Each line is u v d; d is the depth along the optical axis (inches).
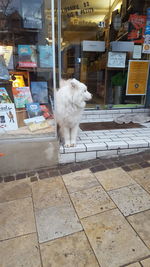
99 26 168.1
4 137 102.7
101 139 127.1
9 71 109.0
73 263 57.1
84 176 101.0
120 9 167.3
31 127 109.3
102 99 184.7
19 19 104.0
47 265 56.7
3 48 106.3
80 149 113.5
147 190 88.6
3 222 72.8
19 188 93.0
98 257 58.7
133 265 56.0
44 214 76.2
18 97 110.7
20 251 61.4
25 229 69.6
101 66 177.2
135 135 135.0
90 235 66.3
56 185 94.2
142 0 163.3
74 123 110.8
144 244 62.5
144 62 175.9
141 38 170.9
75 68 172.6
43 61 105.9
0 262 58.0
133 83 179.9
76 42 167.5
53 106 107.8
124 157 119.6
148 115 182.4
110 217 73.8
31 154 104.9
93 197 85.0
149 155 120.1
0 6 101.7
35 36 105.7
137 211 76.4
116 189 89.9
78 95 99.0
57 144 106.7
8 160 103.0
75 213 76.3
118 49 171.2
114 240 64.2
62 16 155.9
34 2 100.8
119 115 178.4
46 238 65.7
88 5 159.8
